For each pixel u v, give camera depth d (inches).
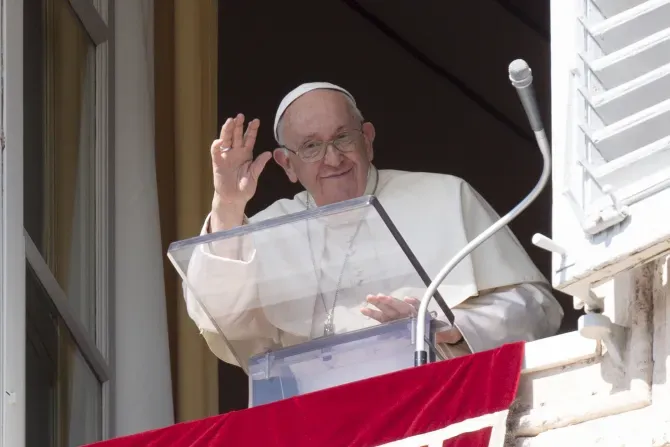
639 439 509.4
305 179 725.9
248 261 580.7
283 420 553.0
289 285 580.7
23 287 707.4
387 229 559.8
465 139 1215.6
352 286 576.7
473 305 708.7
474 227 735.1
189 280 590.9
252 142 673.6
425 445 534.6
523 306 703.7
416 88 1210.0
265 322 592.7
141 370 793.6
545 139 519.5
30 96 765.9
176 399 833.5
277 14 1162.0
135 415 784.9
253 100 1154.7
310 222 568.7
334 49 1181.7
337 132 722.2
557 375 541.6
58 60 795.4
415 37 1179.9
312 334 590.9
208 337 706.2
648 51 523.2
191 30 897.5
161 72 888.9
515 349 547.8
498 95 1196.5
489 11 1156.5
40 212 761.0
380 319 578.6
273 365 587.2
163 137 877.8
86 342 772.0
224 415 561.3
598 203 510.3
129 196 820.0
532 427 536.4
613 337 522.9
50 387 744.3
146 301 806.5
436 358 584.1
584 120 528.4
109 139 821.9
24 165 753.0
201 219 866.8
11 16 730.2
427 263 720.3
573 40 540.4
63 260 772.6
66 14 806.5
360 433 542.0
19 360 695.7
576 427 528.1
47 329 748.6
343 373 577.6
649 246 490.9
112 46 839.1
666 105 509.0
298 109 726.5
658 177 497.0
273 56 1163.3
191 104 885.2
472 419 534.9
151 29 864.9
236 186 673.6
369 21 1179.3
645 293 524.4
